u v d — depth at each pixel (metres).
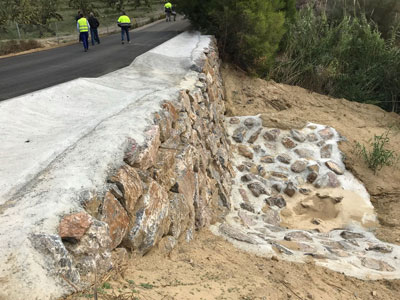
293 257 5.48
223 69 14.76
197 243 5.03
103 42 18.45
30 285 2.15
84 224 2.75
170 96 6.24
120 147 3.96
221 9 14.59
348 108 13.67
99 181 3.34
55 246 2.41
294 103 13.32
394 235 7.50
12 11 28.98
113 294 2.47
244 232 6.39
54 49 16.91
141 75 9.03
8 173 3.52
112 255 3.10
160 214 4.03
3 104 5.65
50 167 3.62
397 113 14.62
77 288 2.34
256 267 4.72
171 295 2.86
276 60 16.39
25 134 4.84
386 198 9.16
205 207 6.16
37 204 2.82
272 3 16.09
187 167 5.48
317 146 10.65
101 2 51.69
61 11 41.28
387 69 15.22
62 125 5.21
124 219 3.41
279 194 9.07
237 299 3.34
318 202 8.88
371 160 10.16
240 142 10.77
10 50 18.56
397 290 5.00
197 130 7.02
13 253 2.29
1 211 2.83
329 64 15.47
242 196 8.47
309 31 16.50
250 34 14.27
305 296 4.11
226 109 12.20
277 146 10.62
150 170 4.35
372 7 20.47
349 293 4.63
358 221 8.34
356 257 6.05
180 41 14.23
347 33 16.31
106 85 7.69
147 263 3.58
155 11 48.19
